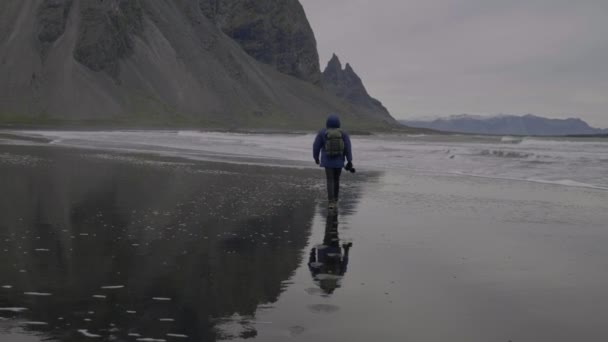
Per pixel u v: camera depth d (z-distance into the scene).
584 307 4.46
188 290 4.74
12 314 4.02
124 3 154.88
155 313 4.12
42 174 14.95
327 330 3.86
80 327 3.79
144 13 168.75
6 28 134.75
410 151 30.97
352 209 10.30
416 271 5.60
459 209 10.47
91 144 37.00
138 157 24.23
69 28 137.75
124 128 113.56
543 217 9.57
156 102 141.62
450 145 42.03
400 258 6.21
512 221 9.09
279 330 3.84
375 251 6.57
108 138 48.91
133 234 7.21
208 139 48.88
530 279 5.33
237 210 9.73
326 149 10.38
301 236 7.46
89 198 10.63
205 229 7.76
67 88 125.31
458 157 26.19
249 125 159.25
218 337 3.68
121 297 4.49
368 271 5.57
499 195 12.96
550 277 5.41
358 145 40.25
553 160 23.12
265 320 4.04
